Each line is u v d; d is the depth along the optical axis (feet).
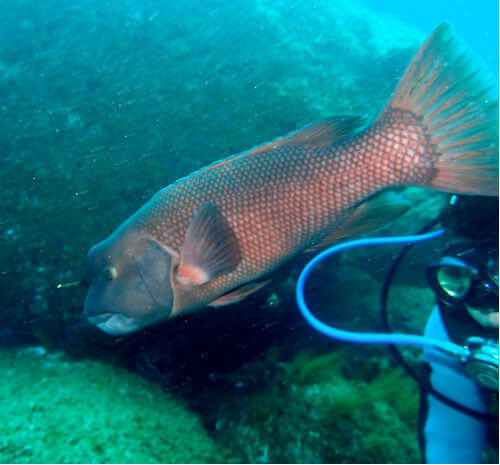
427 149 1.86
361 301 3.36
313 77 5.66
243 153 1.97
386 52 7.11
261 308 3.02
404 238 2.07
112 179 3.56
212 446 2.05
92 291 2.07
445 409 1.92
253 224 1.94
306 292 3.28
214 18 6.20
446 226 1.83
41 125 3.89
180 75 4.96
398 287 3.54
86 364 2.63
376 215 2.02
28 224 3.12
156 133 4.07
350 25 8.54
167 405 2.37
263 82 5.08
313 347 2.92
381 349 2.85
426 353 2.05
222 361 2.82
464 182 1.74
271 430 2.08
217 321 2.88
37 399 1.95
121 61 4.97
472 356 1.58
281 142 1.97
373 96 5.69
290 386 2.35
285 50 6.09
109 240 2.05
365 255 3.63
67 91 4.35
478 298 1.69
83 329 2.78
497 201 1.61
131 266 2.00
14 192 3.28
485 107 1.76
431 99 1.85
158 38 5.49
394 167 1.91
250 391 2.42
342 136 1.97
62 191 3.35
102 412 1.96
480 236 1.64
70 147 3.74
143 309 2.04
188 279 2.00
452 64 1.82
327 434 2.02
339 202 1.96
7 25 4.97
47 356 2.65
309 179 1.94
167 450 1.84
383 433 2.02
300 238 1.99
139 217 2.03
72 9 5.37
